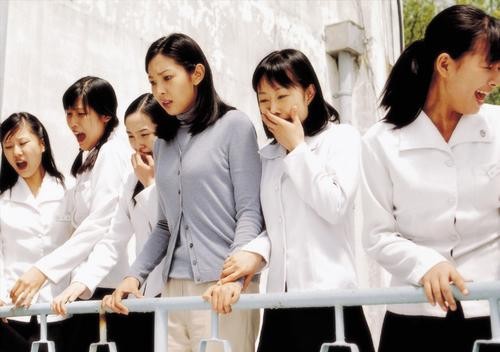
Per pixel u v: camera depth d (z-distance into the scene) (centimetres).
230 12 528
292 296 162
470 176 172
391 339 183
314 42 639
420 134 176
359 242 585
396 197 178
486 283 139
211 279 204
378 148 180
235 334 202
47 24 378
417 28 1452
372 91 673
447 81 170
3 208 286
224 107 224
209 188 210
